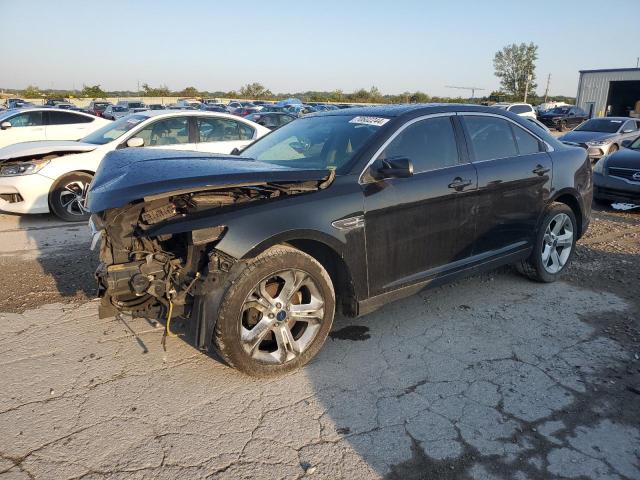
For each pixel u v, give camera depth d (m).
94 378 3.29
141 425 2.83
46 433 2.75
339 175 3.52
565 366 3.46
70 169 7.55
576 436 2.76
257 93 77.44
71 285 4.88
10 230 7.06
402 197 3.67
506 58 69.69
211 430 2.79
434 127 4.09
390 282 3.75
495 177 4.27
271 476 2.46
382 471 2.50
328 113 4.67
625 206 8.64
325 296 3.41
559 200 5.10
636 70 33.91
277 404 3.04
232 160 3.71
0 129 11.78
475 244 4.25
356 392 3.17
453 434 2.77
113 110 37.28
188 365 3.46
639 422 2.88
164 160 3.57
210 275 2.96
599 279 5.14
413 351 3.67
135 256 3.17
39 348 3.67
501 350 3.68
